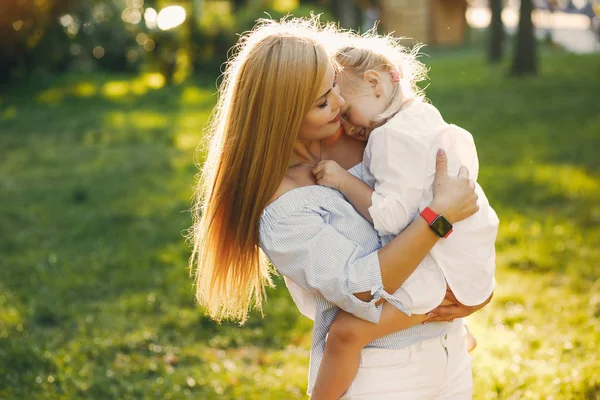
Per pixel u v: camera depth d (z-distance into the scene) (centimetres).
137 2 2006
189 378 411
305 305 224
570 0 3484
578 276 517
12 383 404
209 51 1900
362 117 213
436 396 214
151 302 518
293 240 198
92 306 516
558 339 429
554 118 1122
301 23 225
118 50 2031
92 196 803
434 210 195
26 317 498
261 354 448
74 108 1465
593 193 706
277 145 199
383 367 203
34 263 596
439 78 1708
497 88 1481
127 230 680
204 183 228
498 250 576
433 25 2798
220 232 213
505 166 835
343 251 197
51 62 1803
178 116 1347
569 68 1728
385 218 199
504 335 441
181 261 595
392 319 199
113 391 398
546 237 593
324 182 209
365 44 219
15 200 800
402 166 200
